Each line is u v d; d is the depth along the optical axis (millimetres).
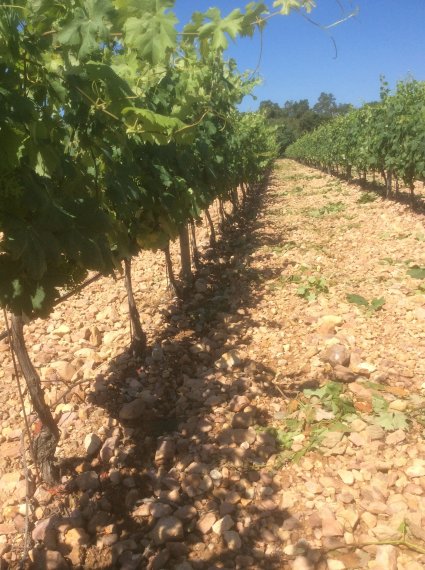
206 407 4246
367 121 15766
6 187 2010
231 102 7770
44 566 2750
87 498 3232
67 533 2959
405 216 11383
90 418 4082
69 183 2471
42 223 2109
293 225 12164
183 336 5648
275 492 3260
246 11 2057
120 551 2861
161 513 3113
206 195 6695
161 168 4312
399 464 3369
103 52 2789
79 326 5926
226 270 8352
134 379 4645
